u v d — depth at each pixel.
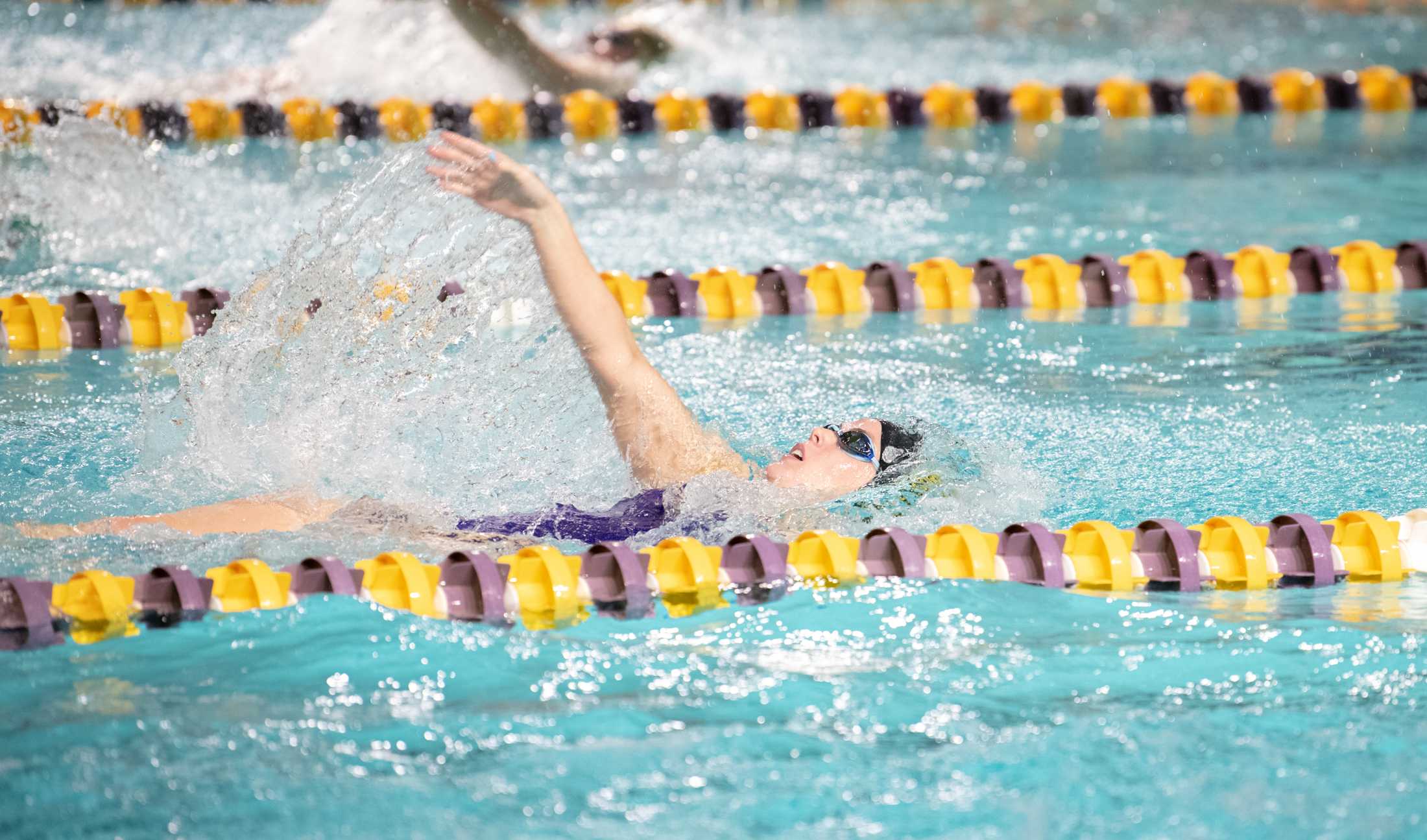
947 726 5.51
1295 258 13.77
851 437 8.19
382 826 4.75
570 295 8.06
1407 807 4.91
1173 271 13.54
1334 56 26.66
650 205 16.58
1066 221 15.89
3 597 6.32
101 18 28.17
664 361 11.45
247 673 5.83
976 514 7.94
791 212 16.31
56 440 9.01
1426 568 7.34
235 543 7.20
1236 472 8.76
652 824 4.79
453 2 22.52
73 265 13.34
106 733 5.33
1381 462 8.86
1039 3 36.41
